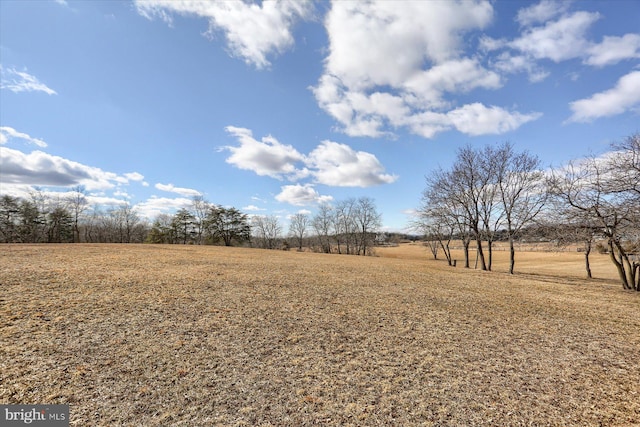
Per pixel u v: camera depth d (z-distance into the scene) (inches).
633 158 586.2
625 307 524.4
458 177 1220.5
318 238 3189.0
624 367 257.4
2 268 546.3
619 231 615.2
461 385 216.2
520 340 323.9
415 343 301.4
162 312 354.0
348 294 528.7
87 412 163.5
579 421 174.2
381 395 198.2
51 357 225.5
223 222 2726.4
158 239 2529.5
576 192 670.5
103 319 316.2
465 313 434.9
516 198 1071.6
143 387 193.5
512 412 182.2
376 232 2925.7
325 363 245.3
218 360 240.2
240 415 168.9
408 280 756.6
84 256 816.9
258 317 361.1
